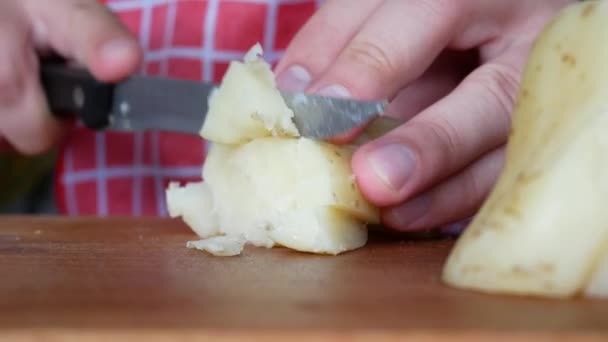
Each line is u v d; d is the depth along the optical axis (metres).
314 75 0.31
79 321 0.20
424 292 0.22
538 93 0.25
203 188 0.32
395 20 0.30
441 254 0.28
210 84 0.38
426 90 0.36
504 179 0.25
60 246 0.30
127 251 0.29
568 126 0.23
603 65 0.24
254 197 0.29
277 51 0.45
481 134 0.30
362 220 0.30
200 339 0.19
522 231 0.22
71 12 0.41
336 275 0.25
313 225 0.28
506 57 0.32
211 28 0.46
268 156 0.29
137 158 0.48
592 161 0.23
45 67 0.42
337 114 0.29
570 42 0.25
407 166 0.28
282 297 0.22
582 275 0.22
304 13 0.45
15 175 0.54
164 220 0.37
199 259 0.28
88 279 0.24
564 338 0.19
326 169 0.28
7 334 0.19
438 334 0.19
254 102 0.29
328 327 0.19
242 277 0.25
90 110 0.40
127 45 0.39
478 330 0.19
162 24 0.47
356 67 0.29
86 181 0.48
